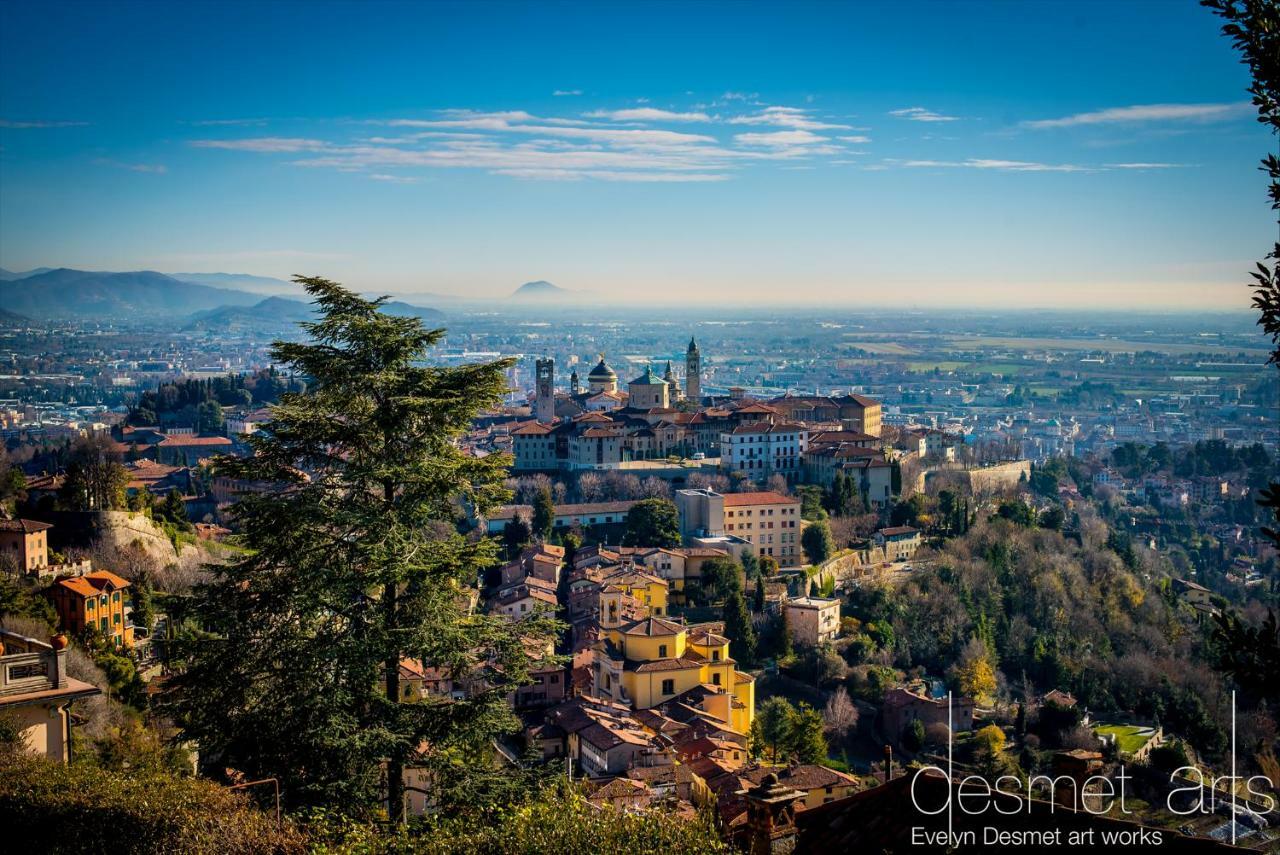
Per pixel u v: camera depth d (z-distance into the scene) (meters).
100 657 134.00
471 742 59.84
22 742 62.47
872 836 41.50
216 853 52.31
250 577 60.91
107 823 54.34
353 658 58.25
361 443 62.53
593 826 50.69
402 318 64.19
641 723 164.25
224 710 59.28
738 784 120.69
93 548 192.12
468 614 64.50
